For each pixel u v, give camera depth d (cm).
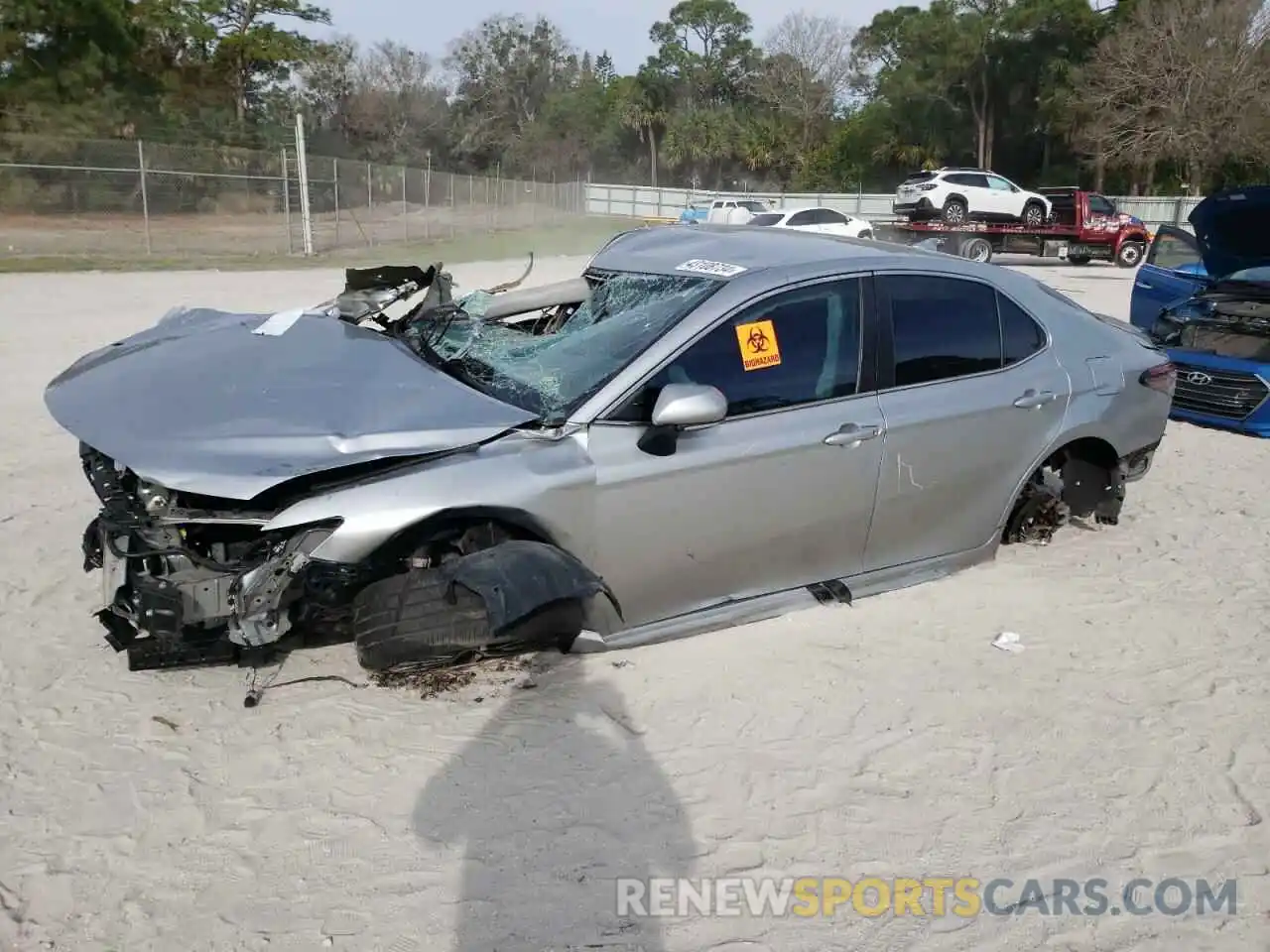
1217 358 917
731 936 282
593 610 407
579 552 389
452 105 7700
